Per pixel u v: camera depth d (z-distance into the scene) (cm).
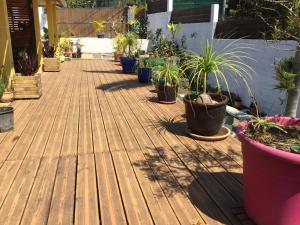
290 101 258
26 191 262
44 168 303
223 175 293
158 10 1348
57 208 240
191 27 985
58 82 757
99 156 331
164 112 501
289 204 194
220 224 223
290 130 234
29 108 515
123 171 299
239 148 356
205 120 367
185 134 399
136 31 1521
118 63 1152
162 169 304
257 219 217
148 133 403
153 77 612
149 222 226
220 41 801
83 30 1695
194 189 268
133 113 493
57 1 1145
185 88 548
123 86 709
